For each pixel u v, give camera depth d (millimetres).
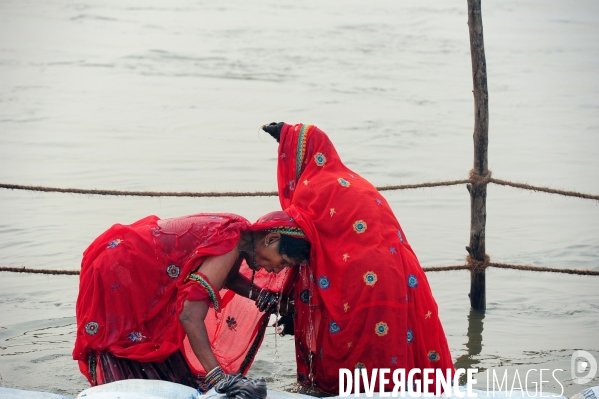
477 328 6117
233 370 4461
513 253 7785
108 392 3529
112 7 26203
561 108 14945
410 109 14578
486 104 6422
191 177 9867
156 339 4086
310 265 4191
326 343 4207
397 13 26844
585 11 27375
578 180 10266
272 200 9031
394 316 4078
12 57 18078
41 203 8734
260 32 22812
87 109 13680
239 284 4406
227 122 13094
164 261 4043
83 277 4117
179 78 16641
